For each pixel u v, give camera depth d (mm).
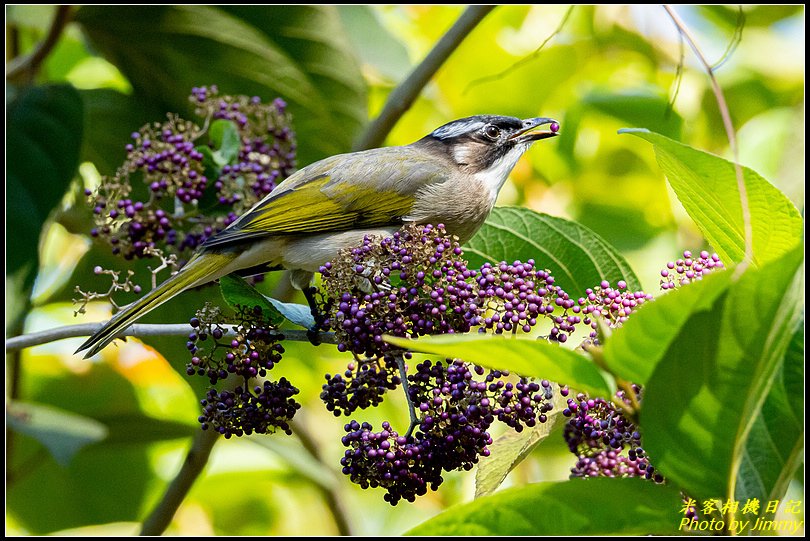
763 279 4230
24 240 10102
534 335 8156
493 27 15312
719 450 4617
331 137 12914
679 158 5465
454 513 4910
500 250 7875
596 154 14945
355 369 7234
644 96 14586
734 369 4414
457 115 15648
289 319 7781
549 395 6449
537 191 14898
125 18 12156
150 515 10711
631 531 4871
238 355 7254
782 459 5230
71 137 10539
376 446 6512
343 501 12938
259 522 15078
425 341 4359
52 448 11789
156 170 9539
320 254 10180
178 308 11430
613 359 4586
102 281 11984
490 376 6473
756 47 15477
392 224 10719
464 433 6449
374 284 7113
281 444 12945
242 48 12422
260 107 10531
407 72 14148
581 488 4883
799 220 5512
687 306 4328
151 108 12797
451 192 11055
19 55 13852
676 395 4531
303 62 12594
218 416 7137
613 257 7605
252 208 9836
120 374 14383
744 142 13711
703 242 13992
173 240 9984
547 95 15531
